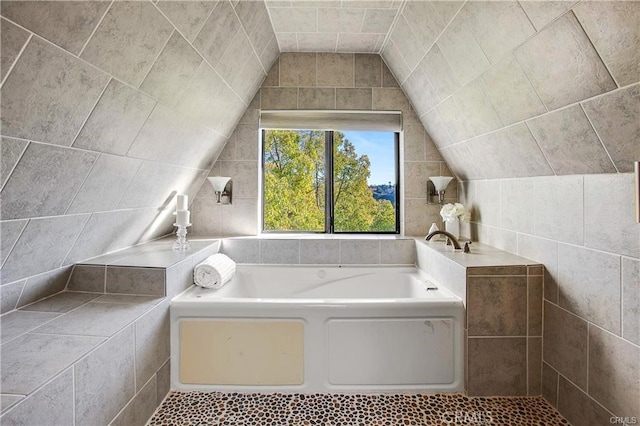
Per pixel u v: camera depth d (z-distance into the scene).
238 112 2.62
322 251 2.68
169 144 1.94
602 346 1.36
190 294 1.98
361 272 2.55
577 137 1.37
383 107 2.76
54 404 0.98
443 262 2.05
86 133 1.29
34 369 1.02
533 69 1.34
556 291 1.64
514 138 1.76
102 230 1.88
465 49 1.65
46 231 1.44
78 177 1.41
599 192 1.39
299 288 2.55
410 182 2.83
